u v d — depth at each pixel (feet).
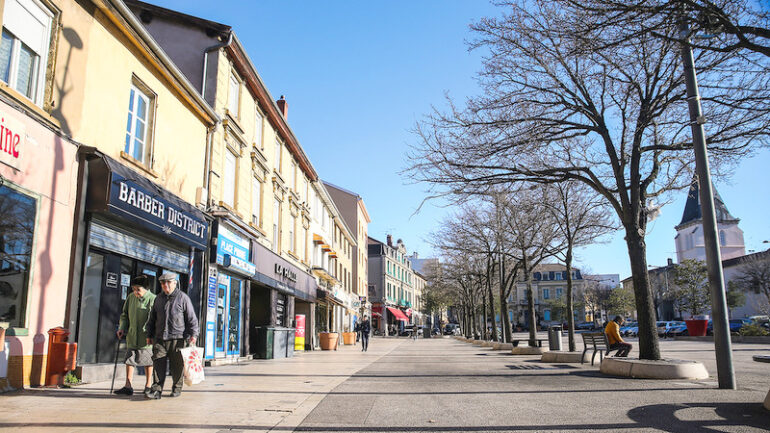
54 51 27.99
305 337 90.12
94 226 30.66
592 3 22.91
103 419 18.43
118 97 33.63
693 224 205.57
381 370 42.27
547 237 68.85
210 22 49.52
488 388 28.68
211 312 46.29
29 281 25.32
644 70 37.96
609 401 23.16
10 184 24.07
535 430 17.07
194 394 25.85
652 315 35.68
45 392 24.50
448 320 351.87
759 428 17.15
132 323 24.82
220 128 49.03
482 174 40.70
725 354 27.58
